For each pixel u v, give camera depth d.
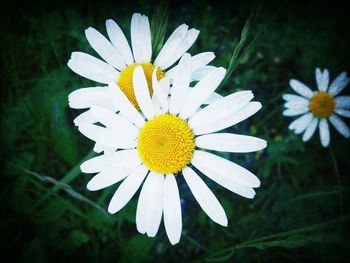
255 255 0.11
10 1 0.13
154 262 0.13
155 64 0.09
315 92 0.13
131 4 0.15
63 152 0.12
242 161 0.14
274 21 0.14
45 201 0.12
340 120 0.13
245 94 0.08
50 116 0.12
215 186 0.13
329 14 0.14
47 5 0.14
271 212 0.14
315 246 0.11
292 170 0.14
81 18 0.14
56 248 0.11
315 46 0.14
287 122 0.14
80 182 0.13
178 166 0.08
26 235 0.12
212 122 0.08
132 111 0.08
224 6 0.16
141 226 0.08
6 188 0.11
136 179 0.08
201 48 0.15
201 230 0.13
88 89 0.09
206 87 0.08
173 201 0.08
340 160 0.14
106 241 0.12
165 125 0.08
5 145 0.12
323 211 0.13
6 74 0.13
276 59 0.15
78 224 0.11
